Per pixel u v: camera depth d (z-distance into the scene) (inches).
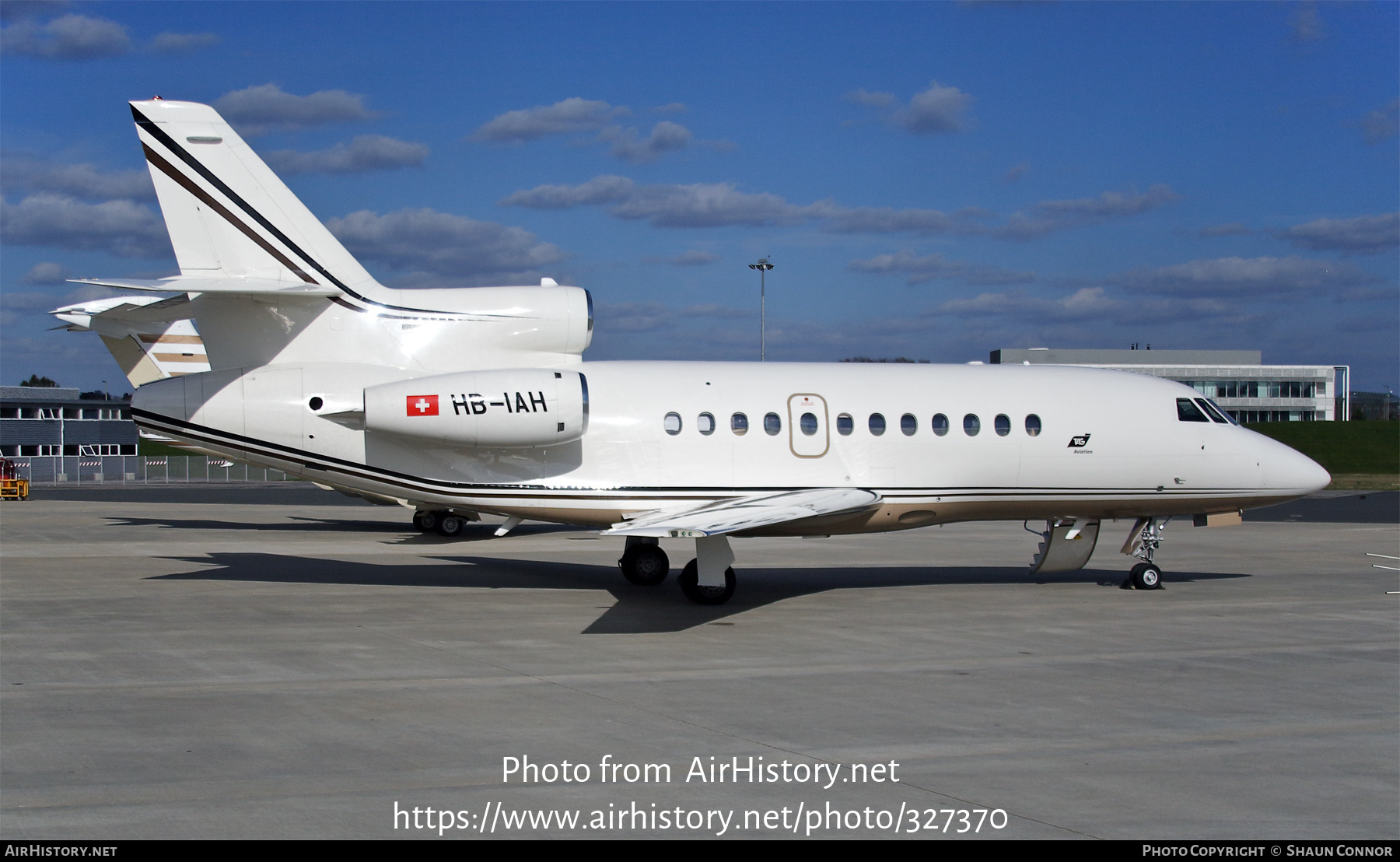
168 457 2471.7
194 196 601.0
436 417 598.9
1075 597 660.1
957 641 502.6
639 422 637.9
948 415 677.3
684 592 613.9
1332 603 641.0
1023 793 282.8
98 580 692.7
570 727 341.1
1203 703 383.6
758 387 661.9
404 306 631.2
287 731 332.2
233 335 615.5
